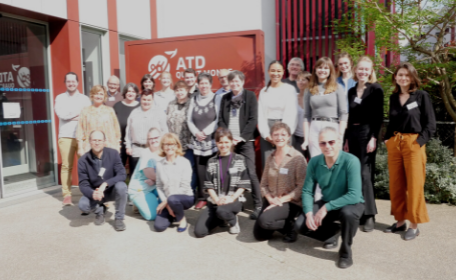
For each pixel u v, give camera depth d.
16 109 5.25
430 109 3.42
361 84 3.77
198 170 4.56
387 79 5.14
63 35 5.61
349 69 4.01
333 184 3.16
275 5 7.68
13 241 3.58
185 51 5.64
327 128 3.08
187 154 4.82
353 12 5.62
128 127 4.76
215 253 3.26
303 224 3.23
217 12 8.14
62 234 3.75
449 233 3.61
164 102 5.19
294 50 7.54
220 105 4.38
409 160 3.45
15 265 3.07
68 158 4.83
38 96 5.58
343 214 2.96
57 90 5.75
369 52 6.02
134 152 4.70
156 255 3.23
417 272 2.84
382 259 3.07
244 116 4.28
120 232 3.80
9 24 5.13
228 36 5.39
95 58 6.32
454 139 5.56
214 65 5.50
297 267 2.96
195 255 3.22
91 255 3.25
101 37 6.40
